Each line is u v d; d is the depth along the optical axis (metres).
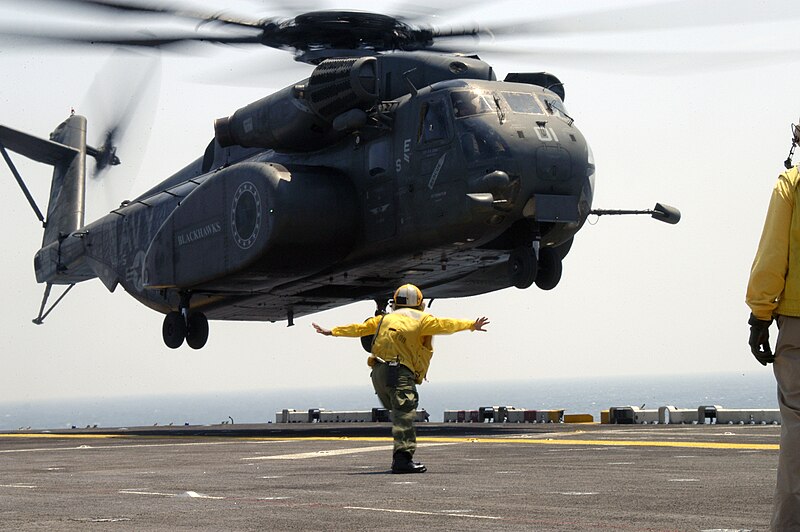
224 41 23.05
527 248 24.23
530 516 8.16
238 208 26.73
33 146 42.41
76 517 8.55
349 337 12.45
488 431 23.55
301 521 8.05
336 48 25.62
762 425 24.80
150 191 36.09
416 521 7.95
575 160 23.42
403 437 12.17
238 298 31.48
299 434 24.16
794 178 6.22
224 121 28.42
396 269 27.42
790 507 6.00
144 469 13.95
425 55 25.17
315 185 25.61
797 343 6.09
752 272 6.26
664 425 26.05
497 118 23.19
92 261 38.41
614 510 8.47
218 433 26.98
